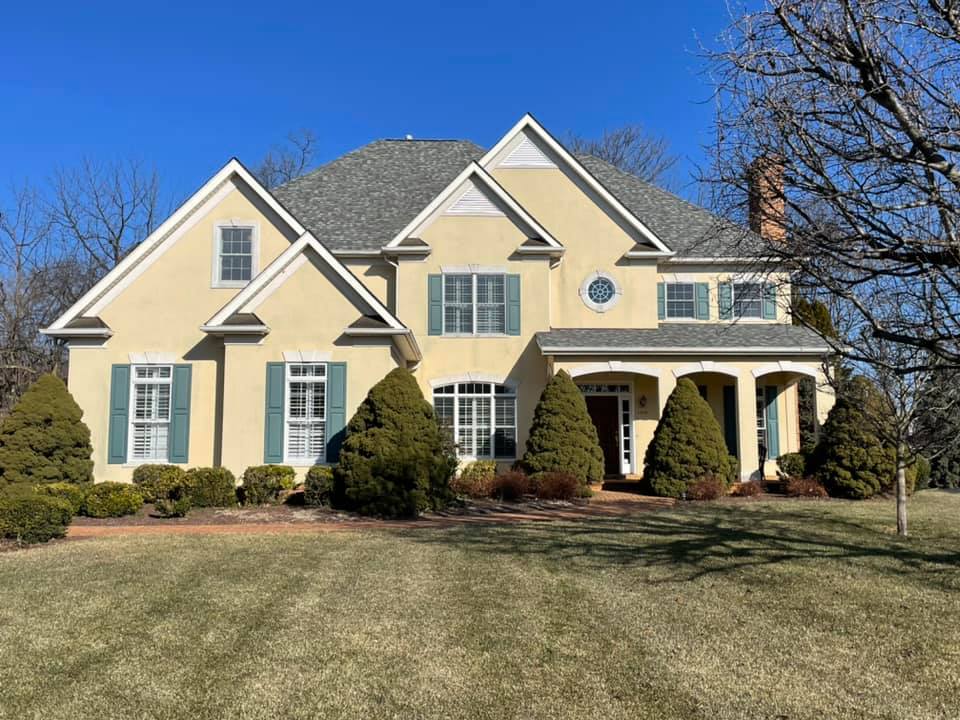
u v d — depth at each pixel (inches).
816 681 240.2
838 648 271.1
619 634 285.4
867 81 265.1
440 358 853.2
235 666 251.8
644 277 896.9
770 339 847.1
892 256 268.5
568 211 909.8
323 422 725.9
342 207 962.7
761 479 834.2
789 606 323.6
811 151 275.7
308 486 652.1
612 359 820.6
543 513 627.5
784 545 462.6
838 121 270.5
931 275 272.1
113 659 258.2
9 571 391.2
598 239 903.7
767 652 266.7
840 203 271.6
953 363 282.7
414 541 484.1
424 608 319.9
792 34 268.5
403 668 250.2
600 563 410.0
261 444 721.6
